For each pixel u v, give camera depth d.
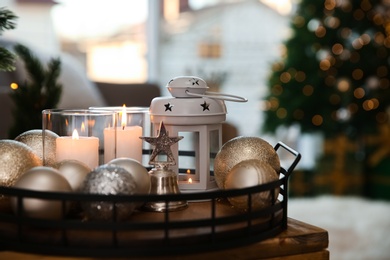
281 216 0.93
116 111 1.12
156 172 0.97
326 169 4.23
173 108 1.03
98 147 1.02
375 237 3.26
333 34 3.88
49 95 1.39
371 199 4.22
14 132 1.36
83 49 4.64
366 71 3.90
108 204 0.80
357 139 4.15
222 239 0.83
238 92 4.90
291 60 3.92
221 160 1.01
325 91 3.88
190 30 4.87
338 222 3.57
